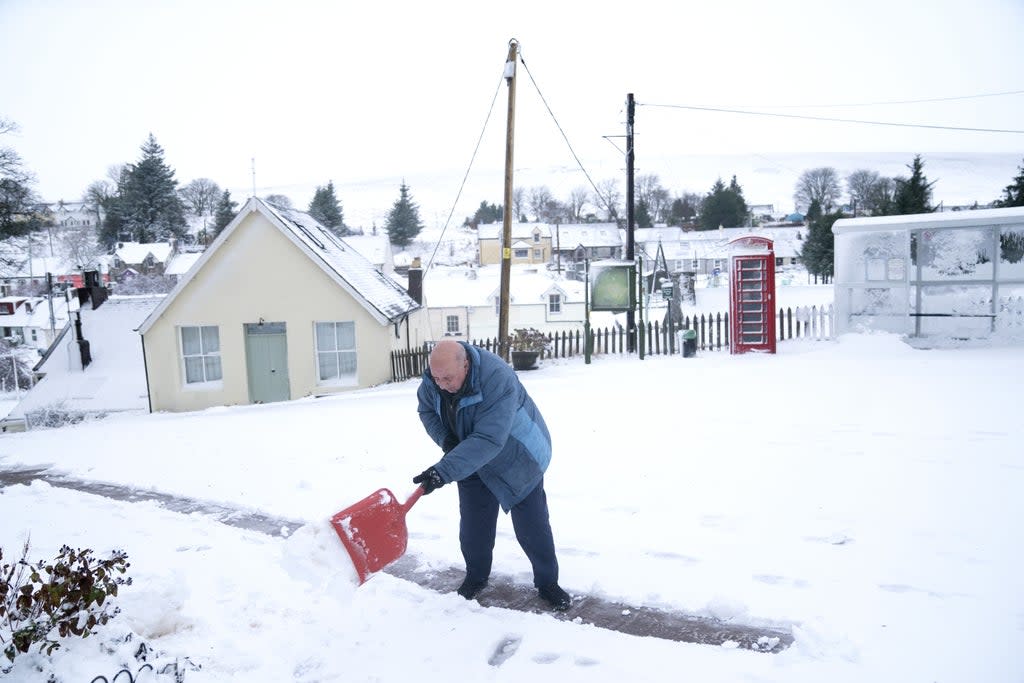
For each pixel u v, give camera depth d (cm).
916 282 1586
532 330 1939
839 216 4641
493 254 8869
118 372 2328
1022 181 3381
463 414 377
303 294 2031
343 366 2067
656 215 13638
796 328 1775
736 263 1670
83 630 328
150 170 9150
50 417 2027
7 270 3762
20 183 3631
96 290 2589
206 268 2077
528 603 408
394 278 3212
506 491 386
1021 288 1485
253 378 2108
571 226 9112
